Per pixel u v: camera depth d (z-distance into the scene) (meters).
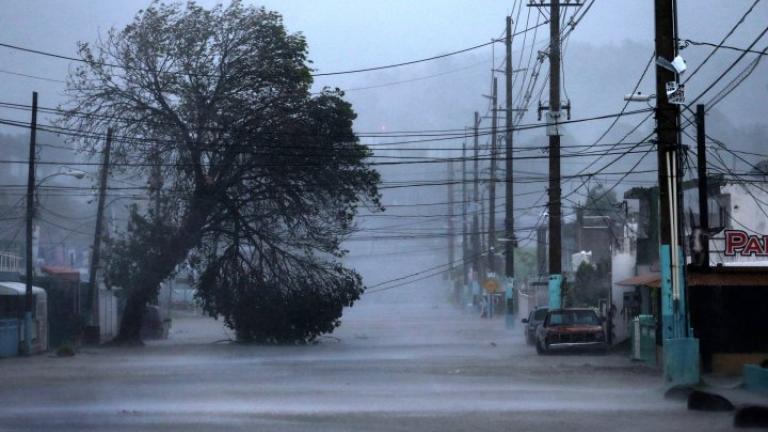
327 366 32.75
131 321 48.12
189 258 48.09
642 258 39.44
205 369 31.94
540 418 17.97
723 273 27.84
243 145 45.72
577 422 17.38
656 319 32.16
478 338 52.97
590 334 37.12
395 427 16.69
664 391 22.72
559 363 33.00
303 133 46.31
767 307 27.92
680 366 23.44
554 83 39.59
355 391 23.64
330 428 16.58
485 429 16.39
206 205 46.12
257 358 38.06
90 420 17.88
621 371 29.44
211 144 45.72
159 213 46.91
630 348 36.75
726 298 27.97
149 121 45.41
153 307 57.97
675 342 23.50
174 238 46.47
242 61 46.03
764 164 39.97
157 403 21.02
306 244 48.62
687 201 35.84
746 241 30.11
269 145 46.03
